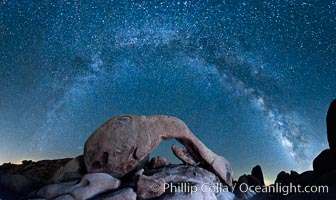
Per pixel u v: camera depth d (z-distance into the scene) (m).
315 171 10.35
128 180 8.05
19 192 9.26
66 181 8.39
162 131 9.14
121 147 8.64
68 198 6.97
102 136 8.80
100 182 7.33
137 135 8.84
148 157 9.20
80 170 8.90
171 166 9.16
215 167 9.42
